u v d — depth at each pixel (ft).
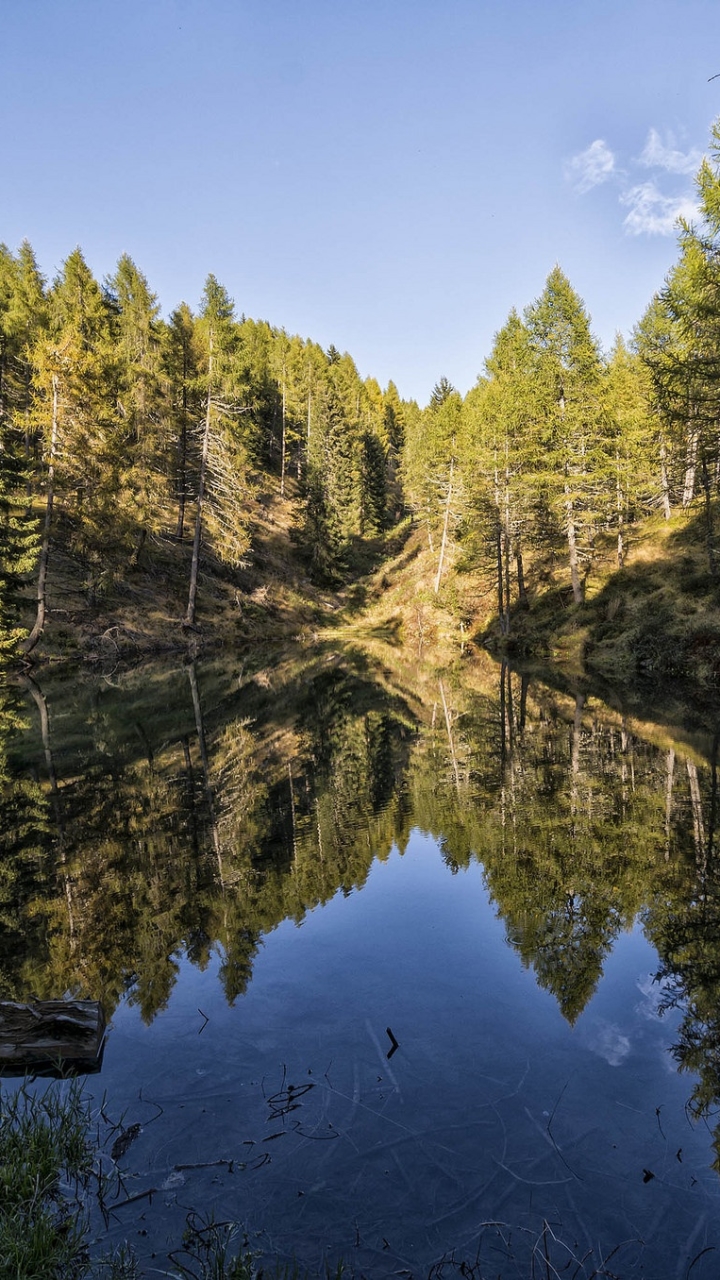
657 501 122.62
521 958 17.74
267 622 143.33
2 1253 9.23
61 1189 10.56
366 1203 10.00
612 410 101.50
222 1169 10.77
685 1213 9.71
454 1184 10.28
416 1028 14.57
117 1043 14.38
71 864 25.76
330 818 30.89
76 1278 8.93
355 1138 11.32
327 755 45.32
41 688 77.30
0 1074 13.87
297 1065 13.41
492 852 25.55
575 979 16.58
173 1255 9.29
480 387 167.02
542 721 54.34
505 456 114.83
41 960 18.25
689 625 74.28
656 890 21.57
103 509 99.81
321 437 215.10
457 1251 9.16
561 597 110.22
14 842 28.58
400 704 67.56
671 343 100.32
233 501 123.34
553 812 30.32
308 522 183.01
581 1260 8.95
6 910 21.66
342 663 106.83
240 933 19.65
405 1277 8.73
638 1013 15.03
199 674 91.56
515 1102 12.13
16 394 136.56
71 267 157.89
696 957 17.47
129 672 91.91
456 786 35.88
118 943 19.17
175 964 17.90
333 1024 14.84
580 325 99.55
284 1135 11.46
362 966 17.51
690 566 89.97
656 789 33.40
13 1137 11.54
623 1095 12.26
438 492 164.76
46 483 91.97
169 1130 11.72
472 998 15.80
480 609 138.82
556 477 99.96
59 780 39.09
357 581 196.34
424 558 187.42
